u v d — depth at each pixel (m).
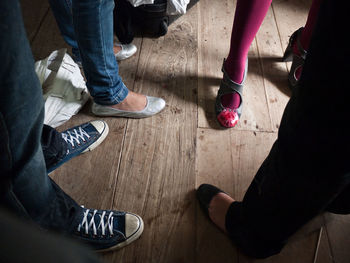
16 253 0.16
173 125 1.20
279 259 0.89
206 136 1.18
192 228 0.94
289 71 1.44
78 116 1.19
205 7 1.69
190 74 1.38
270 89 1.36
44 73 1.09
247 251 0.86
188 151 1.13
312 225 0.96
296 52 1.30
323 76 0.34
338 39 0.31
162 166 1.08
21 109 0.44
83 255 0.19
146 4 1.33
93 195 1.00
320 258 0.91
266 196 0.61
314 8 1.13
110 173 1.05
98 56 0.91
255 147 1.16
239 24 1.01
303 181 0.48
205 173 1.08
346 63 0.31
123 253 0.88
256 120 1.25
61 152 0.95
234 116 1.20
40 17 1.53
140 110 1.17
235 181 1.07
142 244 0.90
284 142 0.48
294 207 0.57
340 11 0.29
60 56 1.16
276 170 0.53
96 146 1.11
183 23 1.60
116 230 0.87
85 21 0.80
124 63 1.39
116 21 1.38
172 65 1.41
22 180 0.49
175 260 0.88
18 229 0.17
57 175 1.03
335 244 0.94
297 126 0.42
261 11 0.96
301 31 1.29
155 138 1.15
